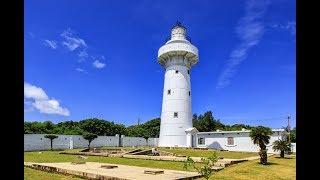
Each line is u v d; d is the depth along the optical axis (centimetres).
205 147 5175
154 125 8125
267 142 2705
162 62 5725
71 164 2325
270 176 1956
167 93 5403
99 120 7256
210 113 7481
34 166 2250
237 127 6919
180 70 5409
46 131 5816
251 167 2323
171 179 1517
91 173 1728
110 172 1795
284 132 4625
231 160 2702
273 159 3084
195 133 5300
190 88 5516
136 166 2291
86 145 5791
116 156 3531
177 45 5334
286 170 2256
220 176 1862
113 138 6316
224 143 5100
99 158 3253
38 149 5009
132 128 7912
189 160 1262
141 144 6831
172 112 5281
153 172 1734
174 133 5212
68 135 5497
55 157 3334
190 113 5378
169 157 3158
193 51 5400
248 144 4884
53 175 1858
